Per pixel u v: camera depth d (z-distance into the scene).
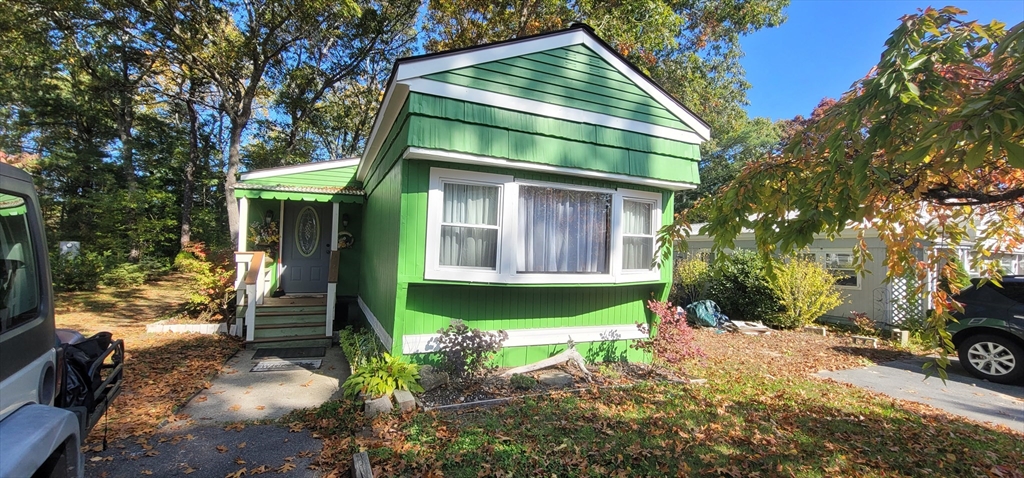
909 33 1.97
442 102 4.91
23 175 2.11
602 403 4.85
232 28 13.64
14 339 1.85
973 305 6.98
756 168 2.65
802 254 11.27
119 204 15.78
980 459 3.80
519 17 14.08
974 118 1.53
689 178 6.42
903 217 2.73
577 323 6.31
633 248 6.34
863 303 10.70
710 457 3.64
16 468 1.55
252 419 4.41
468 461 3.47
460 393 4.97
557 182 5.69
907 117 1.84
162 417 4.41
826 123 2.31
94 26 12.96
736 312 11.45
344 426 4.19
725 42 18.03
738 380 6.05
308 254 9.95
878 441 4.12
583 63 5.70
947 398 5.75
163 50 13.65
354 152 19.89
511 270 5.37
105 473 3.33
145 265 16.55
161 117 21.92
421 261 5.14
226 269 9.88
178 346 7.38
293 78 16.61
